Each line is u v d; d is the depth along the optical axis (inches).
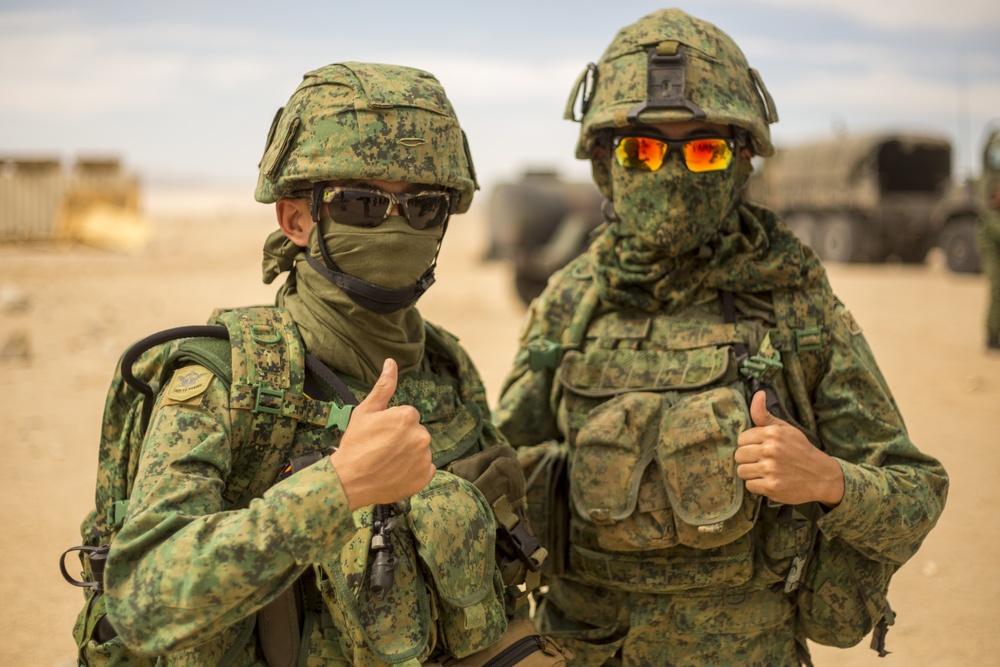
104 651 68.6
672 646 88.5
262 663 66.9
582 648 89.4
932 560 190.7
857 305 558.3
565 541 92.7
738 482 82.4
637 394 87.5
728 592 87.0
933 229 777.6
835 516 79.1
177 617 57.3
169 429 64.0
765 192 893.2
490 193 546.0
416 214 70.9
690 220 87.4
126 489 72.8
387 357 74.8
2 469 244.7
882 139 783.1
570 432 91.4
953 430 280.1
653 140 86.4
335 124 69.2
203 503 61.7
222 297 587.5
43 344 414.9
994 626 162.2
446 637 70.2
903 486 82.8
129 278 695.1
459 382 82.6
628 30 92.5
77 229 939.3
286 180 70.8
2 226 916.6
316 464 60.4
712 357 87.2
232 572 56.9
